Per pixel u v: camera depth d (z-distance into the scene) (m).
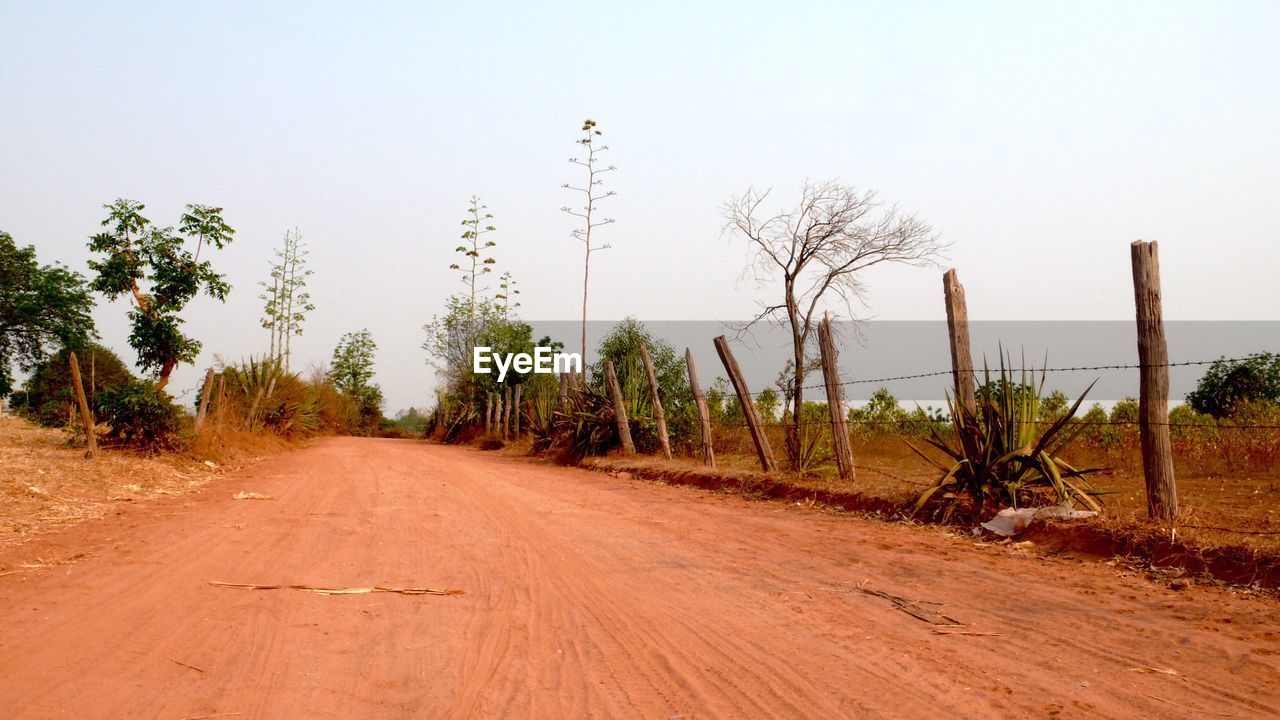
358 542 8.30
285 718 3.66
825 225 19.52
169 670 4.27
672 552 8.00
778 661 4.55
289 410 31.38
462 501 12.21
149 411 17.02
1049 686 4.10
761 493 13.15
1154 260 7.77
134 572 6.57
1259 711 3.74
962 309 10.05
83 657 4.41
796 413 15.04
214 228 21.41
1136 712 3.74
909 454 17.19
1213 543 6.73
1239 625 5.19
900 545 8.31
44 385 32.81
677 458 20.69
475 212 54.78
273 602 5.75
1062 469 9.14
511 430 39.66
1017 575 6.80
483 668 4.44
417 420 94.44
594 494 13.84
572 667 4.47
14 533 8.28
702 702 3.93
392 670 4.38
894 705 3.86
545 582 6.61
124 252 20.80
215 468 17.73
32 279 39.75
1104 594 6.10
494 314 54.69
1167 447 7.67
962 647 4.80
